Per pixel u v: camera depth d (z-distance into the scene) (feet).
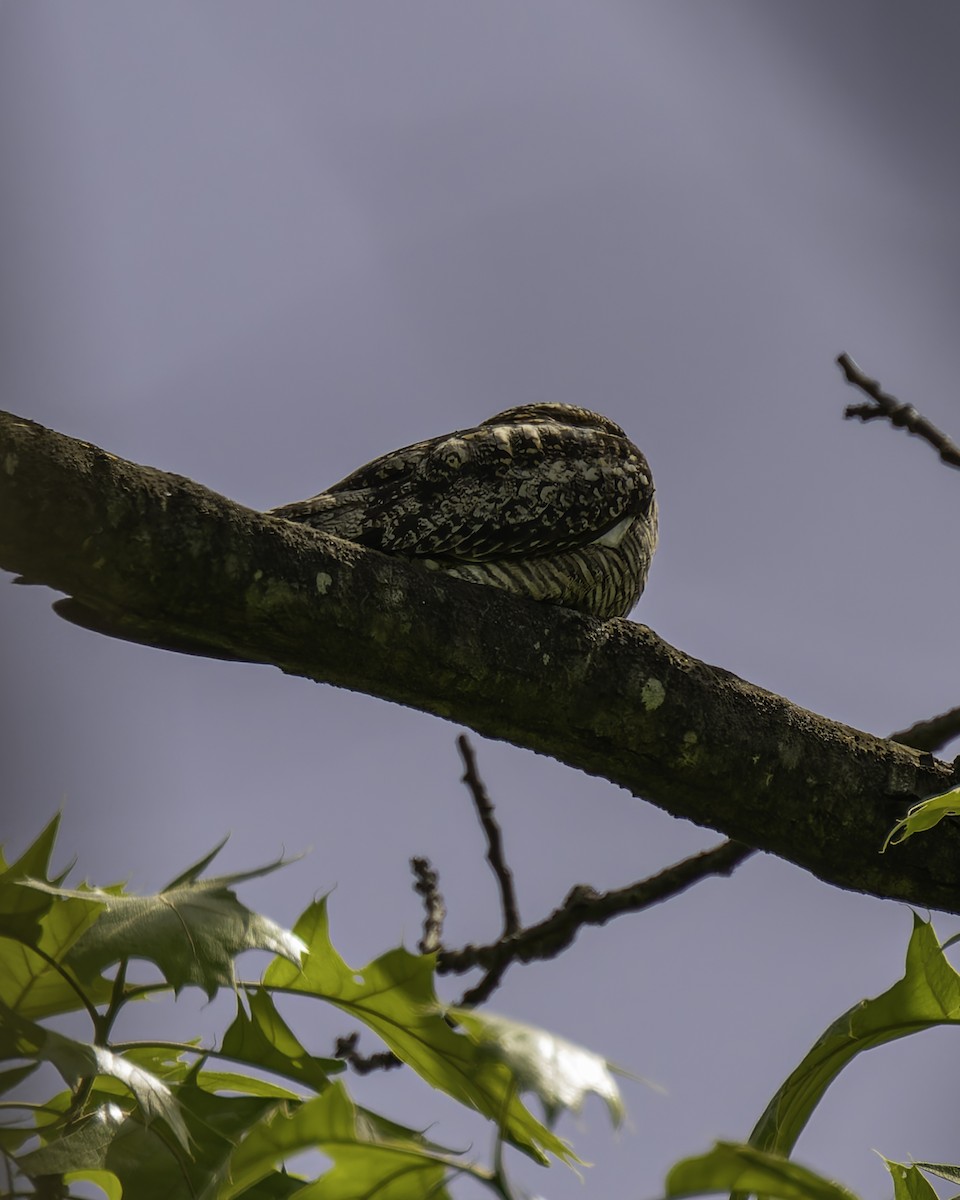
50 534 17.75
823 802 23.85
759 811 23.85
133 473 18.48
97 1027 10.94
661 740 23.17
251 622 19.85
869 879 24.52
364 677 21.36
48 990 11.53
